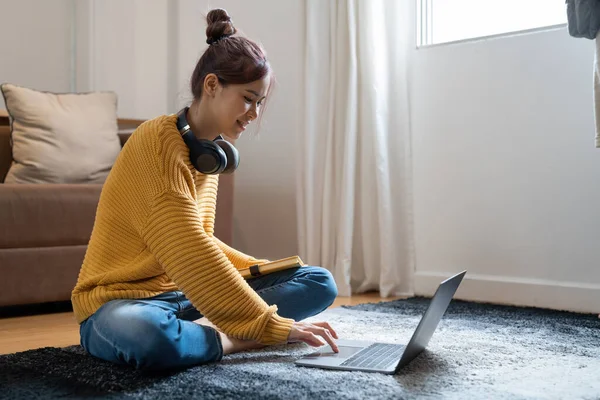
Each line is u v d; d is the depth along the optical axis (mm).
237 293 1456
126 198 1511
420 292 3035
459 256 2928
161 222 1442
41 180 2967
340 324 2145
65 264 2648
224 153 1549
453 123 2943
